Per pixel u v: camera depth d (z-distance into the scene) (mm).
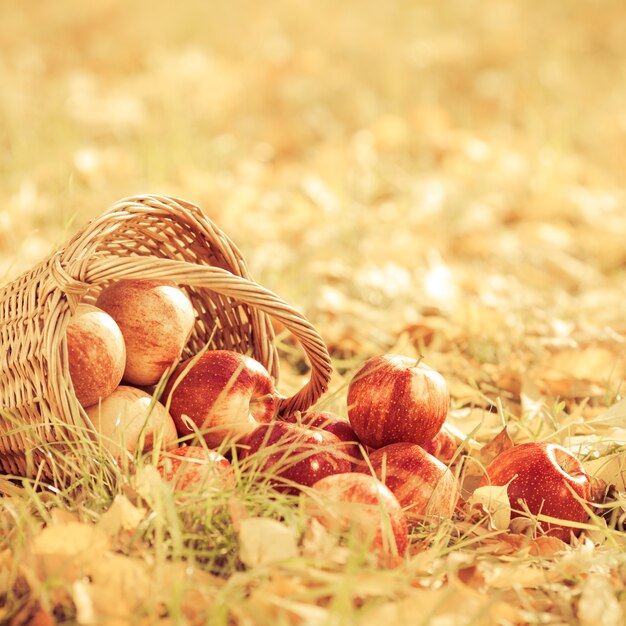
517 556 1768
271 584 1664
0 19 5180
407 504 1796
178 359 1866
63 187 2959
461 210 3221
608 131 4141
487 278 2627
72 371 1797
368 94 4465
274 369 1933
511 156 3803
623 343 2195
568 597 1725
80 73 4520
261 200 3213
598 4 5855
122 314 1852
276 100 4387
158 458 1796
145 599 1667
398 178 3547
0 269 2385
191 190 3109
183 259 1920
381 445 1854
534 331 2275
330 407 2025
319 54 4789
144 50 4906
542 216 3340
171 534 1717
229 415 1846
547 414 1982
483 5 5824
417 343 2232
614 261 2939
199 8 5504
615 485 1888
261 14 5508
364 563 1714
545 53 5102
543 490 1820
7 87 3912
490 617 1671
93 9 5281
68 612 1681
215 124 4047
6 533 1744
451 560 1720
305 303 2369
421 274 2613
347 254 2734
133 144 3643
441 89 4695
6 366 1801
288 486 1778
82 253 1790
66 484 1816
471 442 1932
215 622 1647
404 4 5812
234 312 1939
